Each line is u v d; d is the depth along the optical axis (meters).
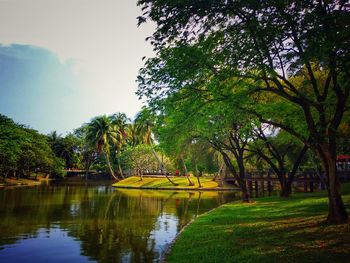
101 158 105.06
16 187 59.62
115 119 85.56
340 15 9.83
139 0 11.13
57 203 34.25
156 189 62.34
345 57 10.62
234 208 25.52
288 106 19.23
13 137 62.31
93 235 18.16
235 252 11.65
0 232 18.80
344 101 13.09
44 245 15.84
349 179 40.28
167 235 18.25
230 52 11.72
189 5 10.59
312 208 19.78
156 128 16.50
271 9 10.77
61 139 108.50
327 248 10.57
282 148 37.59
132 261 13.15
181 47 11.59
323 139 13.27
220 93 12.57
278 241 12.27
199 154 47.28
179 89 12.68
